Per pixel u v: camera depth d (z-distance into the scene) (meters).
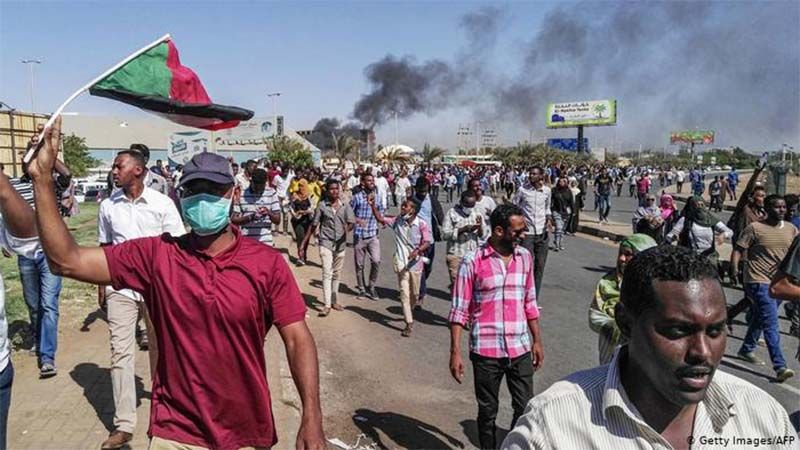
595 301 4.00
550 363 6.89
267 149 45.06
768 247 6.63
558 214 15.94
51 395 5.69
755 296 6.69
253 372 2.81
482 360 4.45
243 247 2.86
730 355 7.27
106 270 2.79
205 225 2.74
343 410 5.73
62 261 2.74
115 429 4.73
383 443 5.08
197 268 2.76
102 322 8.24
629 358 1.79
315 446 2.76
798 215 9.70
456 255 8.74
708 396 1.81
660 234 6.02
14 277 11.20
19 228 3.29
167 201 5.20
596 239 18.95
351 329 8.38
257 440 2.86
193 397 2.76
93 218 22.25
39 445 4.70
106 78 3.14
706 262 1.71
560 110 101.88
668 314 1.65
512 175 41.59
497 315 4.45
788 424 1.80
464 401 5.97
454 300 4.55
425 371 6.77
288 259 14.01
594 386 1.81
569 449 1.75
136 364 6.48
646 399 1.77
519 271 4.49
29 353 6.82
